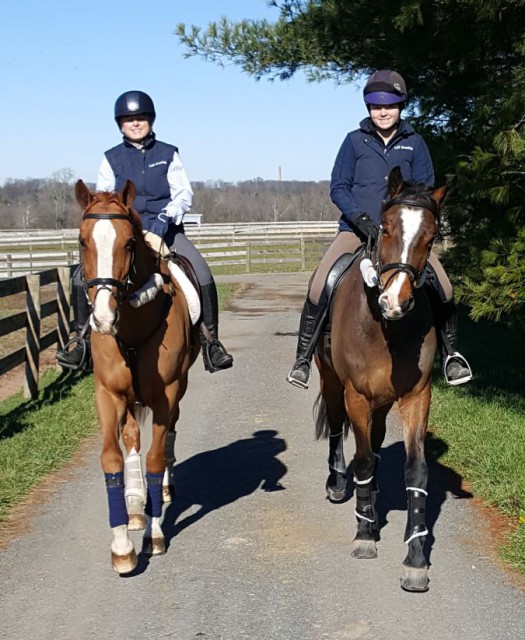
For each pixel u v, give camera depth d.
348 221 5.74
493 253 8.37
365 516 5.22
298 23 12.44
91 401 9.70
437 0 9.09
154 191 5.91
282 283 26.47
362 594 4.69
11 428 8.38
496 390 9.58
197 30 12.98
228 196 72.69
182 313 5.34
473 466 6.87
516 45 8.46
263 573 5.00
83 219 4.60
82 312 5.93
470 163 8.62
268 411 9.37
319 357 6.03
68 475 7.01
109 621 4.41
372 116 5.39
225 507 6.22
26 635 4.27
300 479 6.88
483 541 5.45
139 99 5.77
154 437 5.21
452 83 10.67
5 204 80.25
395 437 8.27
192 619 4.43
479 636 4.19
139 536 5.66
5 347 14.30
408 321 4.83
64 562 5.21
